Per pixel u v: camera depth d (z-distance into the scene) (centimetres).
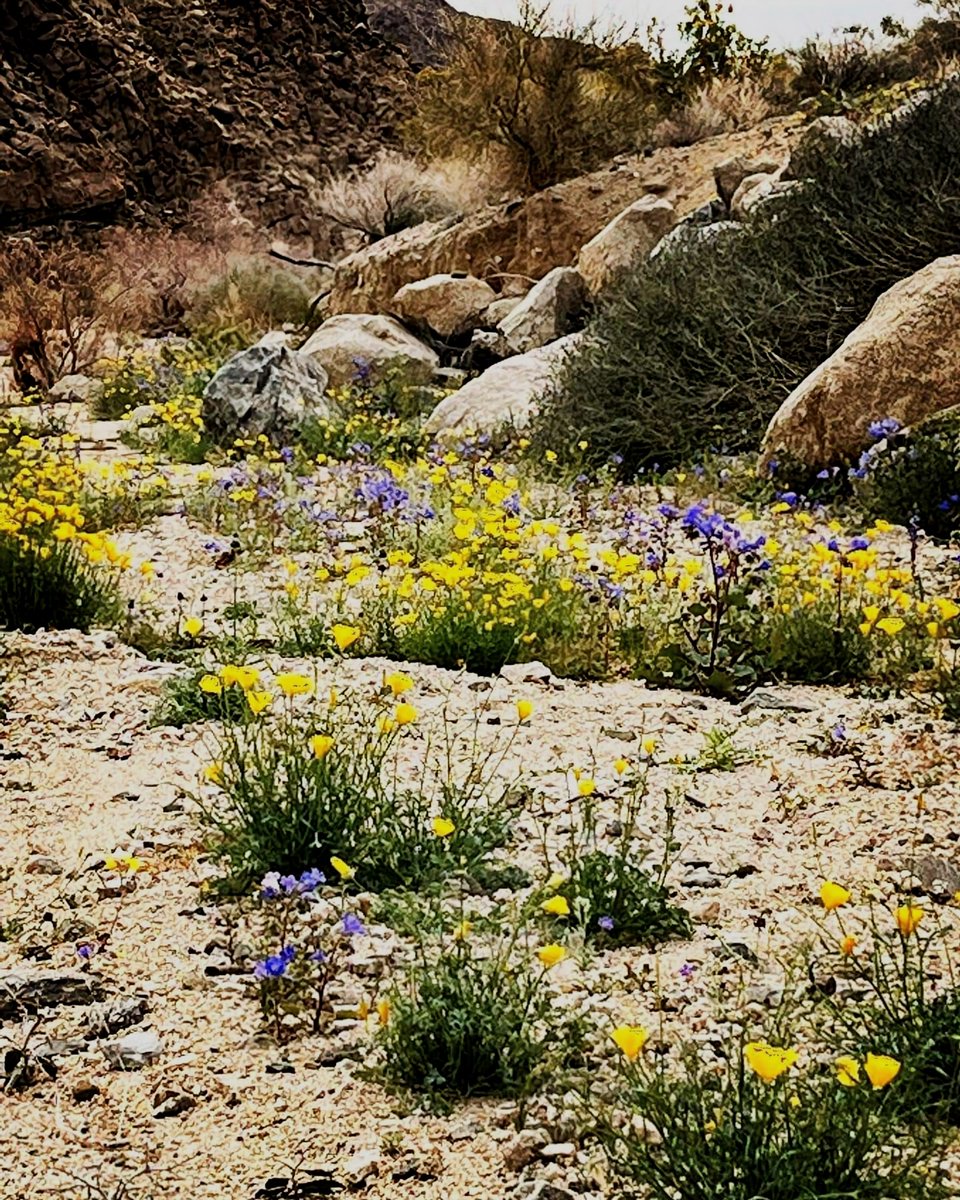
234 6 3181
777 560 612
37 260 1616
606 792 492
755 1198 269
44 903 418
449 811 450
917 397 727
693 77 1587
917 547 645
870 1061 256
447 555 619
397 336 1135
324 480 801
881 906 408
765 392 803
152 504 759
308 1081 330
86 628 598
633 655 571
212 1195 290
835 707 536
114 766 508
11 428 948
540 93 1477
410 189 1655
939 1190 280
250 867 427
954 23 1462
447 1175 296
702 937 393
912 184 838
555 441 830
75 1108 322
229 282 1678
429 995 343
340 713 524
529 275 1341
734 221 1041
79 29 2789
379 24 4178
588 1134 304
